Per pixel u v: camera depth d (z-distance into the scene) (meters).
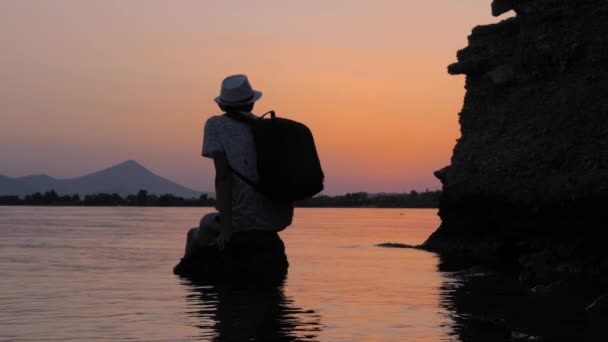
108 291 6.02
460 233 13.34
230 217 7.02
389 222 27.12
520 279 7.50
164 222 22.59
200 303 5.34
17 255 9.64
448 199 13.77
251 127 7.11
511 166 12.45
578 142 11.54
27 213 33.38
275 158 6.93
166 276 7.18
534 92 13.17
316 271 7.95
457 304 5.49
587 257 10.01
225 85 7.27
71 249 10.73
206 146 7.04
